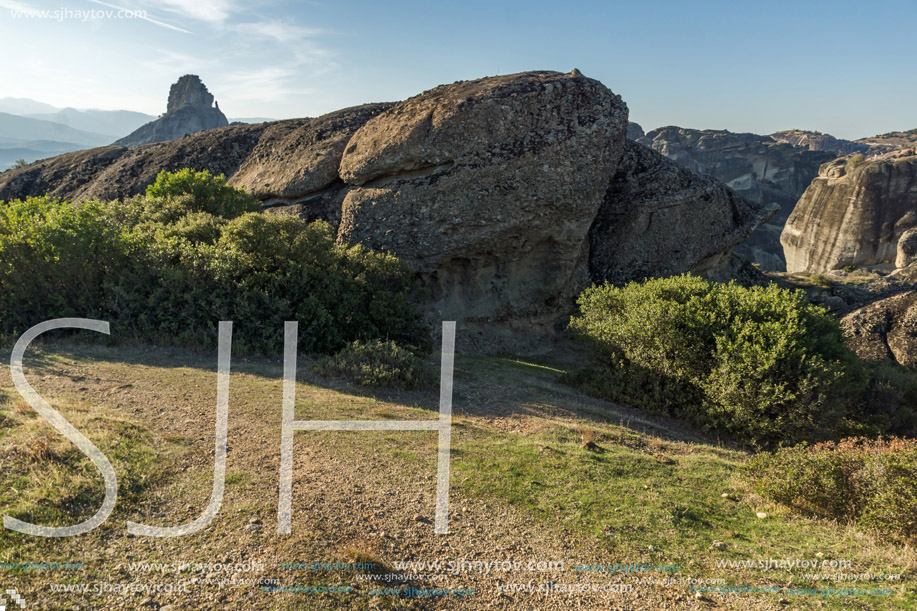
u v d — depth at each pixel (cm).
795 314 1198
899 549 567
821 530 623
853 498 663
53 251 1197
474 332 2017
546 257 2022
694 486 749
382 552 503
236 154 3069
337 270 1434
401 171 1942
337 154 2247
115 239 1287
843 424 1296
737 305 1253
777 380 1090
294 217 1482
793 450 788
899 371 1923
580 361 1988
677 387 1234
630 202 2402
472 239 1864
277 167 2466
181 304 1257
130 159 3275
